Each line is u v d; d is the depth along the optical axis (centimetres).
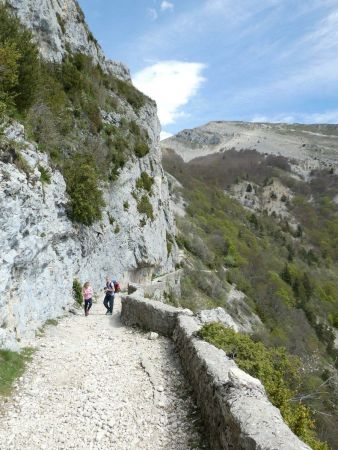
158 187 3562
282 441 400
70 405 688
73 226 1723
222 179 17612
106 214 2289
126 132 3020
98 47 3538
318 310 7531
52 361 909
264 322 5431
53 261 1428
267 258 8581
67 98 2264
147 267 3006
